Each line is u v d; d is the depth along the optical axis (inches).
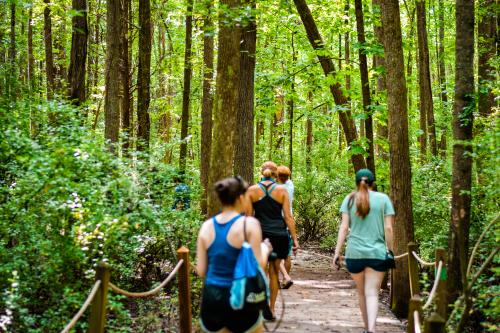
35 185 250.2
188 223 353.4
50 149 268.5
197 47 837.8
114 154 335.9
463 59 297.6
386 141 504.1
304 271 522.9
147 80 547.8
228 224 168.6
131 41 697.0
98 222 259.6
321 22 756.6
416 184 505.7
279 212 288.4
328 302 373.4
